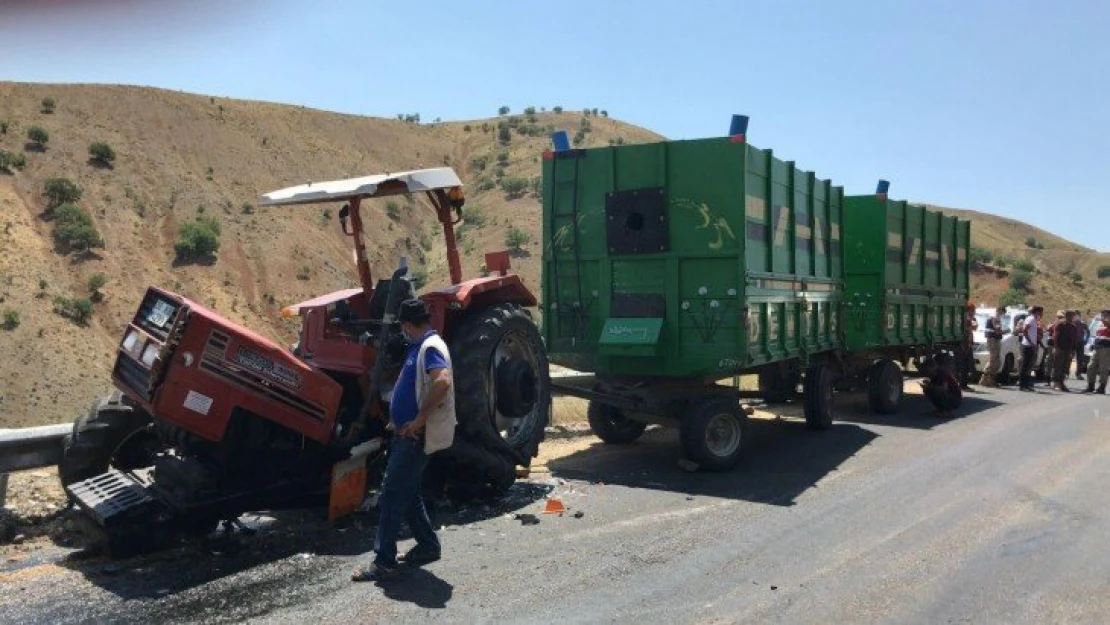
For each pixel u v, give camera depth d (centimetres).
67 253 7800
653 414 897
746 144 860
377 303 742
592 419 1044
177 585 516
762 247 913
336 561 564
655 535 633
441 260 9112
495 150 15412
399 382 547
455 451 691
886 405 1337
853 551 595
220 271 8469
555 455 981
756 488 796
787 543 614
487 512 704
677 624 462
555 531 644
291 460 644
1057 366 1817
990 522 671
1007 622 469
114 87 11488
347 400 693
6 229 7669
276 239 9288
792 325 1016
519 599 496
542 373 808
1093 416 1305
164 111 11419
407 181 693
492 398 743
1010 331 2022
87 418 665
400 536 625
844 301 1220
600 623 462
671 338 896
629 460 945
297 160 12225
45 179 8775
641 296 911
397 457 534
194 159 10775
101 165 9462
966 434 1119
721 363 870
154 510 571
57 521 657
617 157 923
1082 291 9606
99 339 6956
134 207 9000
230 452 605
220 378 577
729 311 866
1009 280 9450
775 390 1117
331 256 9481
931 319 1591
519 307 793
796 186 1024
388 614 471
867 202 1323
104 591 504
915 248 1477
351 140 14100
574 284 956
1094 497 754
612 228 923
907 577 541
